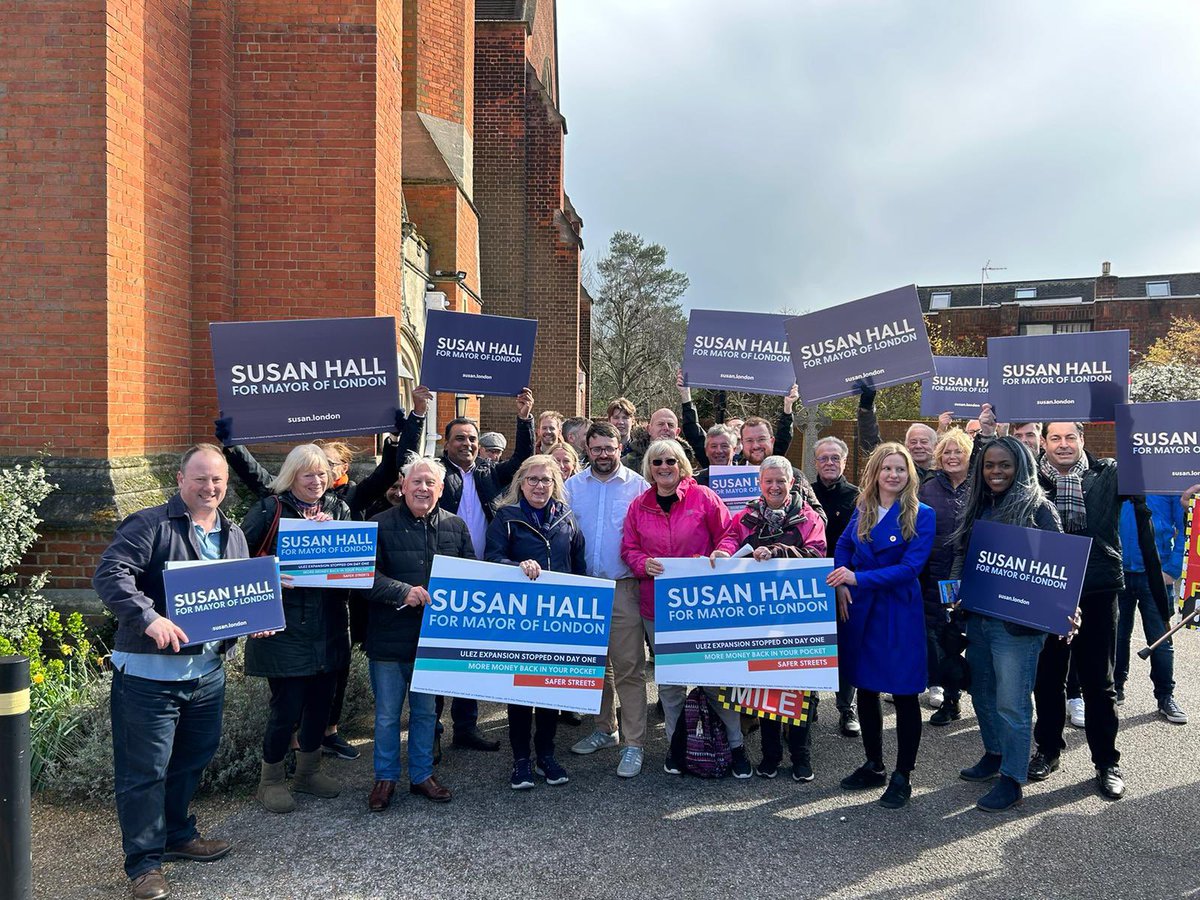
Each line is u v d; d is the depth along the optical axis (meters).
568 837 3.86
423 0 14.07
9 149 5.98
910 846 3.77
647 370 42.31
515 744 4.38
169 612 3.30
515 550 4.55
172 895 3.35
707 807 4.19
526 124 20.58
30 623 5.49
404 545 4.27
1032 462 4.28
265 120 7.59
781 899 3.33
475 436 5.58
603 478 5.01
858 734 5.36
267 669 4.00
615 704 5.68
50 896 3.37
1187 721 5.47
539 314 20.59
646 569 4.46
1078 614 3.93
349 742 5.08
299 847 3.75
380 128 7.79
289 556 4.00
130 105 6.30
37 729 4.41
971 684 4.57
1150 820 4.04
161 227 6.75
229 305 7.47
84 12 5.96
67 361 5.99
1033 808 4.18
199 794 4.31
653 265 43.66
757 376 6.68
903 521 4.28
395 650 4.15
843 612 4.43
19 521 5.48
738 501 5.73
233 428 4.62
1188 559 4.84
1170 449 4.42
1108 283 35.56
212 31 7.31
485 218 20.55
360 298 7.65
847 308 5.66
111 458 6.03
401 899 3.33
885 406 25.27
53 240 5.98
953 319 36.84
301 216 7.63
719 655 4.41
